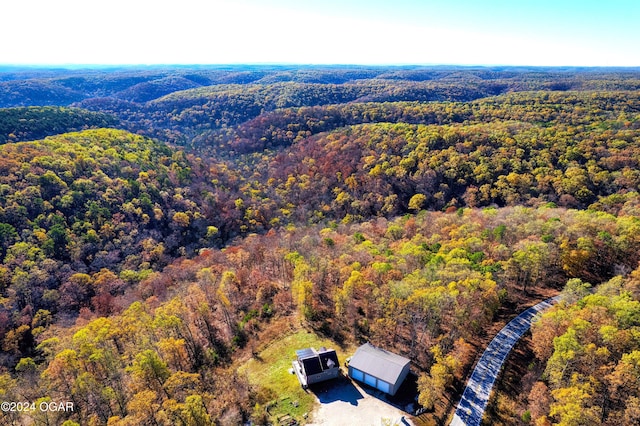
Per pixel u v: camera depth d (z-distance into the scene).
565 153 129.50
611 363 46.84
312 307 69.19
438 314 59.78
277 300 78.12
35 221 106.75
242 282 85.88
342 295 66.12
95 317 85.06
